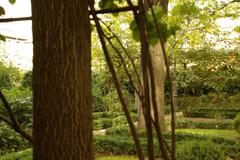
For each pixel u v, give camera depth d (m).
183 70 24.39
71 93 1.25
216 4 13.05
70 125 1.25
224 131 17.66
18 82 21.23
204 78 24.48
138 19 1.28
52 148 1.25
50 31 1.25
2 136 12.12
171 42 14.30
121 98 1.29
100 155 12.05
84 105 1.28
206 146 9.03
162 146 1.22
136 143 1.26
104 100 18.91
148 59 1.23
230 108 23.75
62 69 1.25
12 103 13.81
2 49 20.12
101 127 17.50
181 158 8.83
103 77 18.64
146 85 1.22
